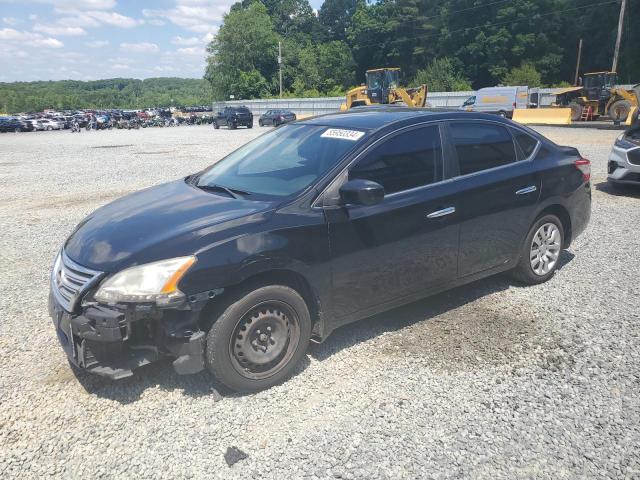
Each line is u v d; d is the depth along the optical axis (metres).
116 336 2.99
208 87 106.69
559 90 41.75
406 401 3.32
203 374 3.64
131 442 2.97
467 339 4.10
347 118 4.50
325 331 3.71
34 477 2.72
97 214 3.98
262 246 3.29
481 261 4.54
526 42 68.12
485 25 71.12
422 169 4.12
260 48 87.88
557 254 5.22
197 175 4.65
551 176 4.96
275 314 3.41
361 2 99.50
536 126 29.78
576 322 4.36
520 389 3.43
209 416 3.20
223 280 3.17
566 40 68.94
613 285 5.14
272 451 2.89
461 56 73.75
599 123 29.25
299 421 3.14
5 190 11.57
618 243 6.55
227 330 3.23
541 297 4.88
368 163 3.85
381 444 2.93
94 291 3.11
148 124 50.22
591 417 3.14
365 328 4.31
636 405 3.25
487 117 4.72
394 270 3.96
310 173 3.79
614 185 10.20
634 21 58.03
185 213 3.54
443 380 3.55
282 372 3.48
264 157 4.35
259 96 86.06
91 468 2.78
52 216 8.81
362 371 3.67
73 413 3.24
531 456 2.83
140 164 15.82
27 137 36.75
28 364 3.82
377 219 3.80
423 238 4.06
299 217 3.49
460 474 2.71
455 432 3.03
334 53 94.25
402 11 85.94
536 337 4.11
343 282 3.70
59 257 3.58
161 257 3.11
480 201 4.39
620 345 3.98
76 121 43.84
